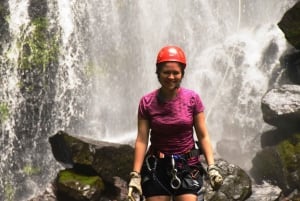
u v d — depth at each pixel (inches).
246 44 512.7
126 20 576.1
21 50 527.5
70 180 264.4
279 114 298.0
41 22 537.6
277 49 474.6
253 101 460.1
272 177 299.9
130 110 555.5
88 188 259.1
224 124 467.5
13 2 534.9
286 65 398.6
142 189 135.4
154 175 132.3
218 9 594.9
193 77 533.6
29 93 521.7
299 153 285.4
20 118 514.0
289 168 282.8
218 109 484.1
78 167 273.7
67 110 529.0
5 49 526.6
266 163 307.0
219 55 522.6
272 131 326.6
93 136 527.8
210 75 520.1
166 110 130.7
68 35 544.4
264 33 518.9
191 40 584.1
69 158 285.6
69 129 525.0
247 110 459.2
